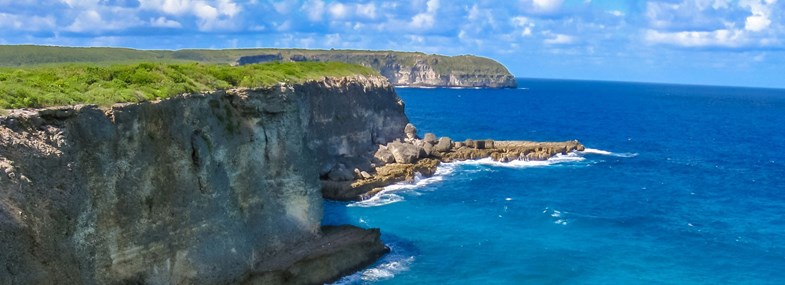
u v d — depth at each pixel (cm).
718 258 5288
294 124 5066
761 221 6594
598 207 6975
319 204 5156
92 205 3141
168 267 3628
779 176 9481
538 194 7550
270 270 4231
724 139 14538
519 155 9962
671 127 17275
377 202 6856
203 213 3903
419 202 6919
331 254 4569
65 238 2836
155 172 3619
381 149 8669
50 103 3234
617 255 5291
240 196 4381
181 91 4150
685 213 6844
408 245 5400
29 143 2834
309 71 8606
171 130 3797
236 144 4419
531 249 5381
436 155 9419
